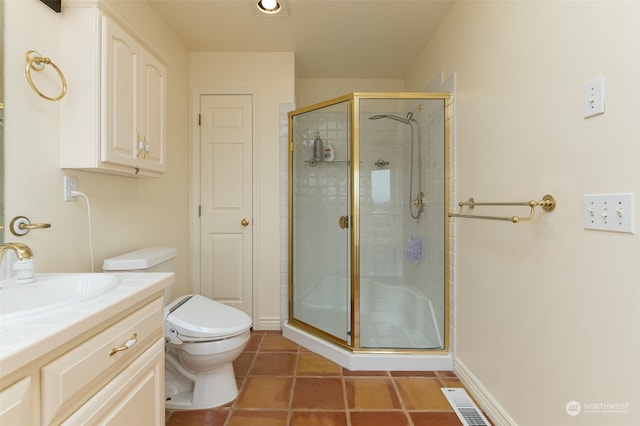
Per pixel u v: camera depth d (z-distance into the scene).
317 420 1.51
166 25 2.22
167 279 1.11
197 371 1.63
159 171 1.74
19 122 1.13
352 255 2.20
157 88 1.72
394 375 1.92
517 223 1.31
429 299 2.23
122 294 0.89
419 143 2.34
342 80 3.27
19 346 0.57
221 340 1.54
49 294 1.01
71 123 1.28
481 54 1.62
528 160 1.24
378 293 2.40
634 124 0.81
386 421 1.50
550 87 1.12
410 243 2.41
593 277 0.94
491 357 1.52
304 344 2.33
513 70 1.34
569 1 1.03
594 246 0.94
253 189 2.65
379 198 2.45
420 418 1.52
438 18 2.16
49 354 0.66
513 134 1.34
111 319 0.84
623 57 0.84
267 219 2.65
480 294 1.63
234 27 2.28
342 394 1.72
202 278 2.65
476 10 1.68
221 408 1.60
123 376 0.88
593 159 0.94
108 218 1.61
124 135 1.42
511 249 1.36
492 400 1.51
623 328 0.84
